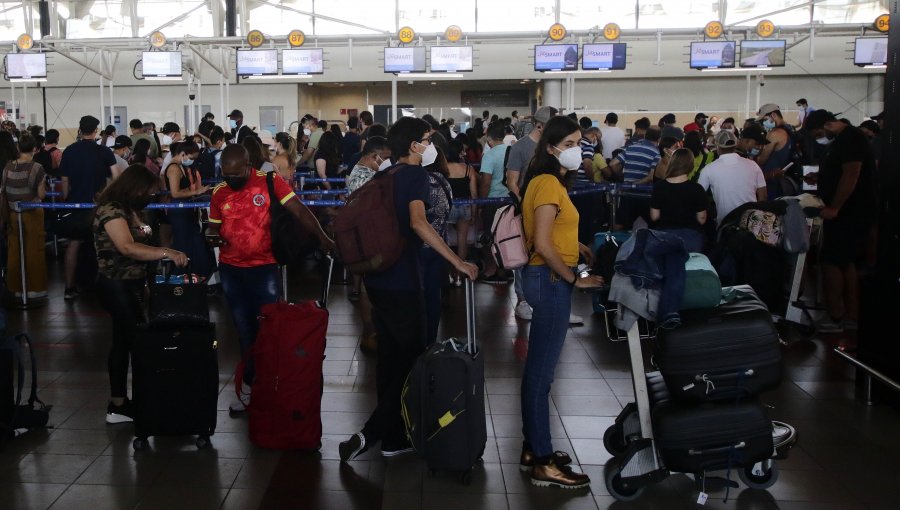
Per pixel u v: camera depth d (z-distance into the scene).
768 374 3.59
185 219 7.93
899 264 4.81
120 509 3.63
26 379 5.53
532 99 27.44
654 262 3.57
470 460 3.87
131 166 4.57
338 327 6.97
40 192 8.09
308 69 19.45
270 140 9.43
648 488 3.90
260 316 4.36
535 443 3.92
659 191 6.04
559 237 3.74
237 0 21.72
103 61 19.58
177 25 23.56
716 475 4.02
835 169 6.42
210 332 4.28
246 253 4.62
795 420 4.77
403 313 4.04
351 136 12.20
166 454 4.25
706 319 3.58
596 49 19.00
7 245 7.91
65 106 25.66
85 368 5.79
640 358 3.73
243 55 19.56
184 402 4.25
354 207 3.94
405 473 4.05
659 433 3.61
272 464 4.14
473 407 3.87
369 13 23.25
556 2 20.25
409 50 18.98
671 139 8.27
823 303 7.48
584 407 5.00
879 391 5.03
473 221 9.34
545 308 3.82
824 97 24.14
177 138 12.34
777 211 6.07
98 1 24.09
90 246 8.82
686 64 23.69
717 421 3.57
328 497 3.78
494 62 23.97
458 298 8.13
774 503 3.74
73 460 4.17
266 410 4.27
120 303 4.54
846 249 6.55
